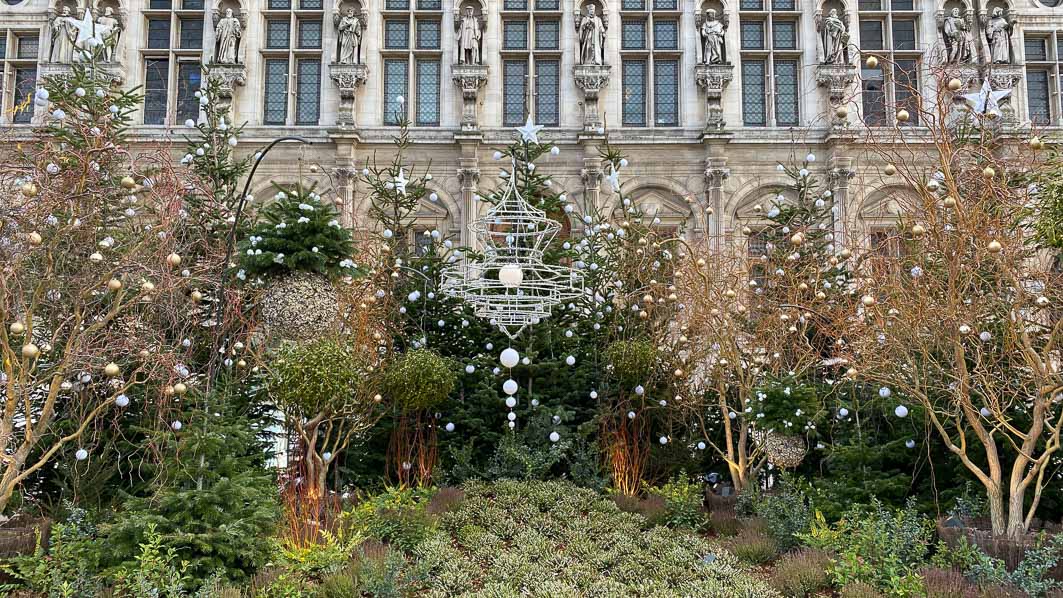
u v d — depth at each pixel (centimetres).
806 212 1853
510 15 2872
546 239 1641
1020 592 845
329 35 2831
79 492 1059
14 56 2848
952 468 1192
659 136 2750
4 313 862
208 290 1255
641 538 1130
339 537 1015
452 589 924
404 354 1455
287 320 1163
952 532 993
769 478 1490
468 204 2698
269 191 2731
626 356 1414
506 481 1341
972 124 1425
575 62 2806
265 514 923
